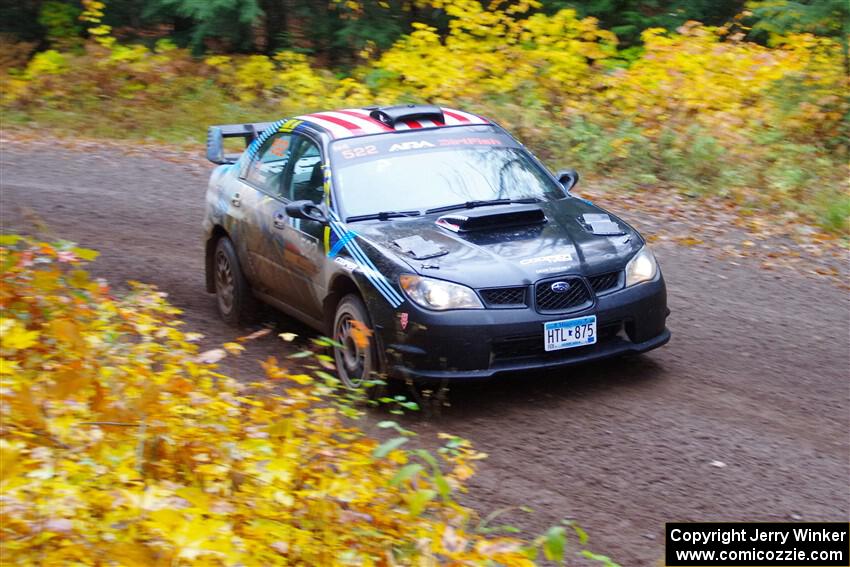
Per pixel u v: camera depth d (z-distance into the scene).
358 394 6.72
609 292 7.65
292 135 9.52
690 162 14.63
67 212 14.10
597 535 5.70
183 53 21.78
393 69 19.38
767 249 11.66
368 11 22.28
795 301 9.94
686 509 5.96
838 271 10.86
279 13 22.80
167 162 17.14
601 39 20.59
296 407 5.92
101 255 12.22
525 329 7.30
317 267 8.35
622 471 6.47
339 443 5.99
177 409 5.59
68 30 23.81
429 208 8.41
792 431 6.98
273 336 9.59
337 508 4.98
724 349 8.66
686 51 17.22
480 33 19.52
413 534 5.11
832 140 15.48
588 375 8.13
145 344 6.57
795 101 15.79
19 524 4.02
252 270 9.55
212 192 10.43
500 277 7.37
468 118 9.59
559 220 8.26
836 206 12.67
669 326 9.29
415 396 7.45
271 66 21.42
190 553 4.04
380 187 8.52
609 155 15.30
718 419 7.20
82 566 3.98
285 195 9.15
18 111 20.75
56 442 4.80
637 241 8.12
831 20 15.88
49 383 5.36
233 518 4.66
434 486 5.83
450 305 7.25
